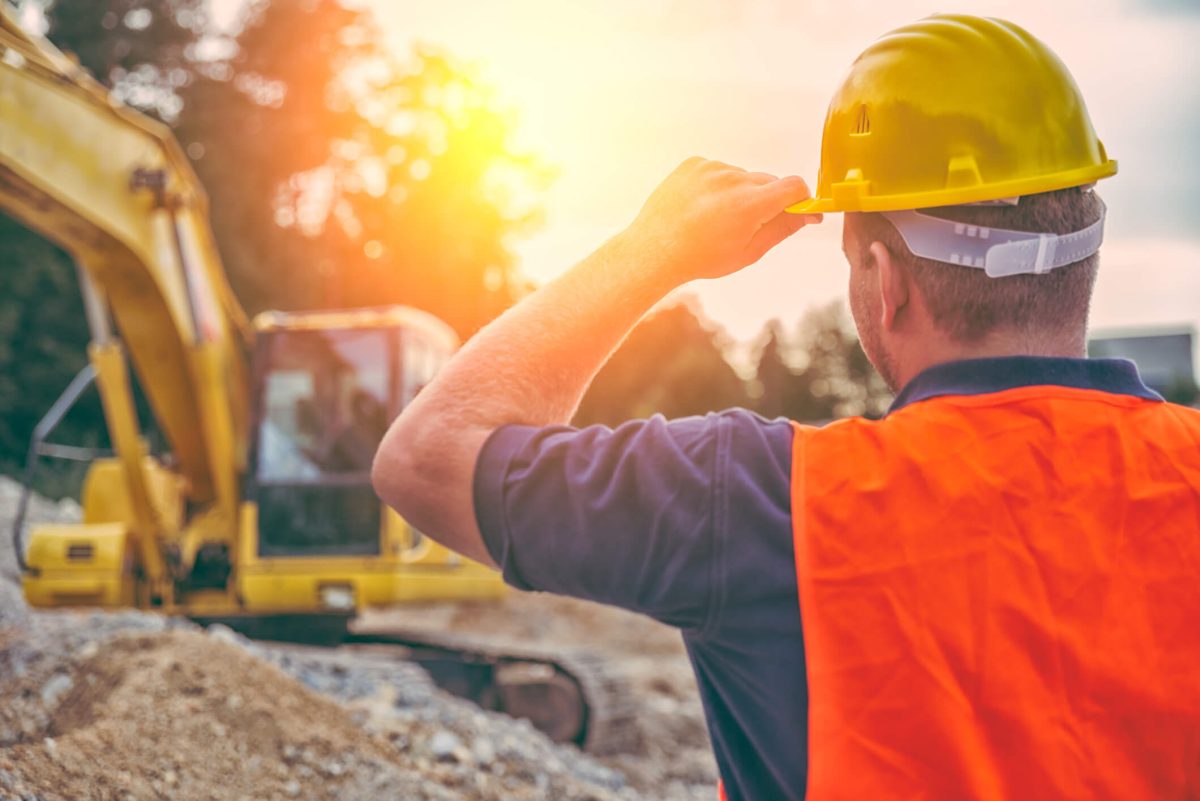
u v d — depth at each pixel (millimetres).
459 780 5801
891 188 1476
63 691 5496
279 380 9734
